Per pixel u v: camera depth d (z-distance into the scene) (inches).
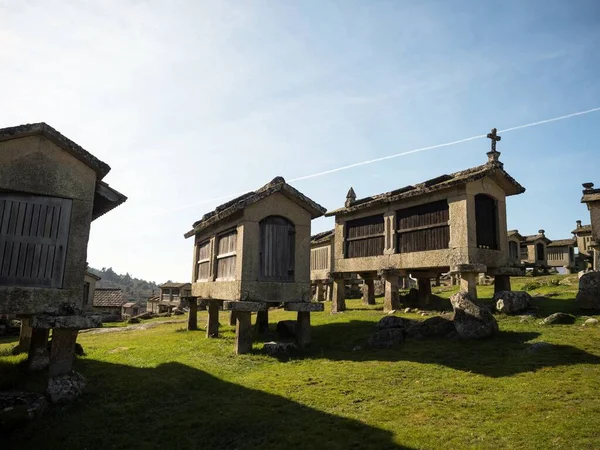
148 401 309.0
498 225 559.5
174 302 1804.9
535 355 339.6
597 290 484.4
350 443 222.2
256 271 449.1
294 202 478.3
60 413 290.8
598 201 703.7
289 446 225.5
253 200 449.1
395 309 620.1
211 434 251.8
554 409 239.0
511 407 247.8
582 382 275.4
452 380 306.0
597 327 404.5
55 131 316.2
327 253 919.0
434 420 240.7
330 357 408.2
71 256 320.5
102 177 348.5
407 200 607.5
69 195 325.4
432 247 567.2
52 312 307.9
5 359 416.8
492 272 548.4
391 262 622.5
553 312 497.7
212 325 553.6
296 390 311.9
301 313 468.8
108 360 440.1
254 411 276.8
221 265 527.5
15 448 249.8
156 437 253.8
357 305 791.7
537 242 1309.1
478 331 408.8
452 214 539.8
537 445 199.6
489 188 552.4
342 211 713.6
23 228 310.0
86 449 244.5
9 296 297.7
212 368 386.0
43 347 391.9
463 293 442.0
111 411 292.7
